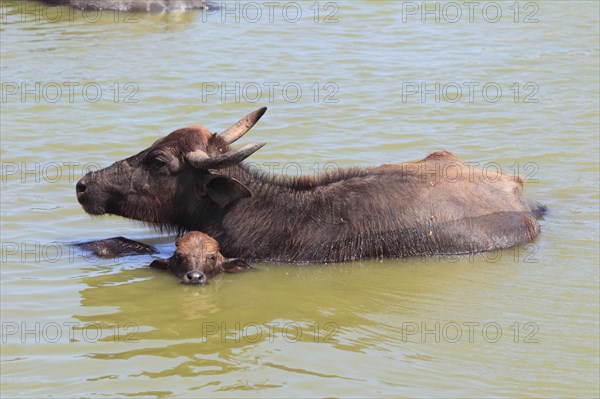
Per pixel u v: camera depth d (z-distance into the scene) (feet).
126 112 117.80
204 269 78.69
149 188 83.35
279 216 83.56
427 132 113.70
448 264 82.43
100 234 88.79
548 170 104.06
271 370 63.21
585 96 126.93
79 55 139.85
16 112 116.78
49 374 62.23
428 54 143.84
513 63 139.95
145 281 78.33
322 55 142.51
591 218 92.32
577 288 77.30
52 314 71.51
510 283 78.43
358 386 61.21
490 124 117.19
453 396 60.34
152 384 60.95
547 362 65.26
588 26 158.20
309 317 72.08
